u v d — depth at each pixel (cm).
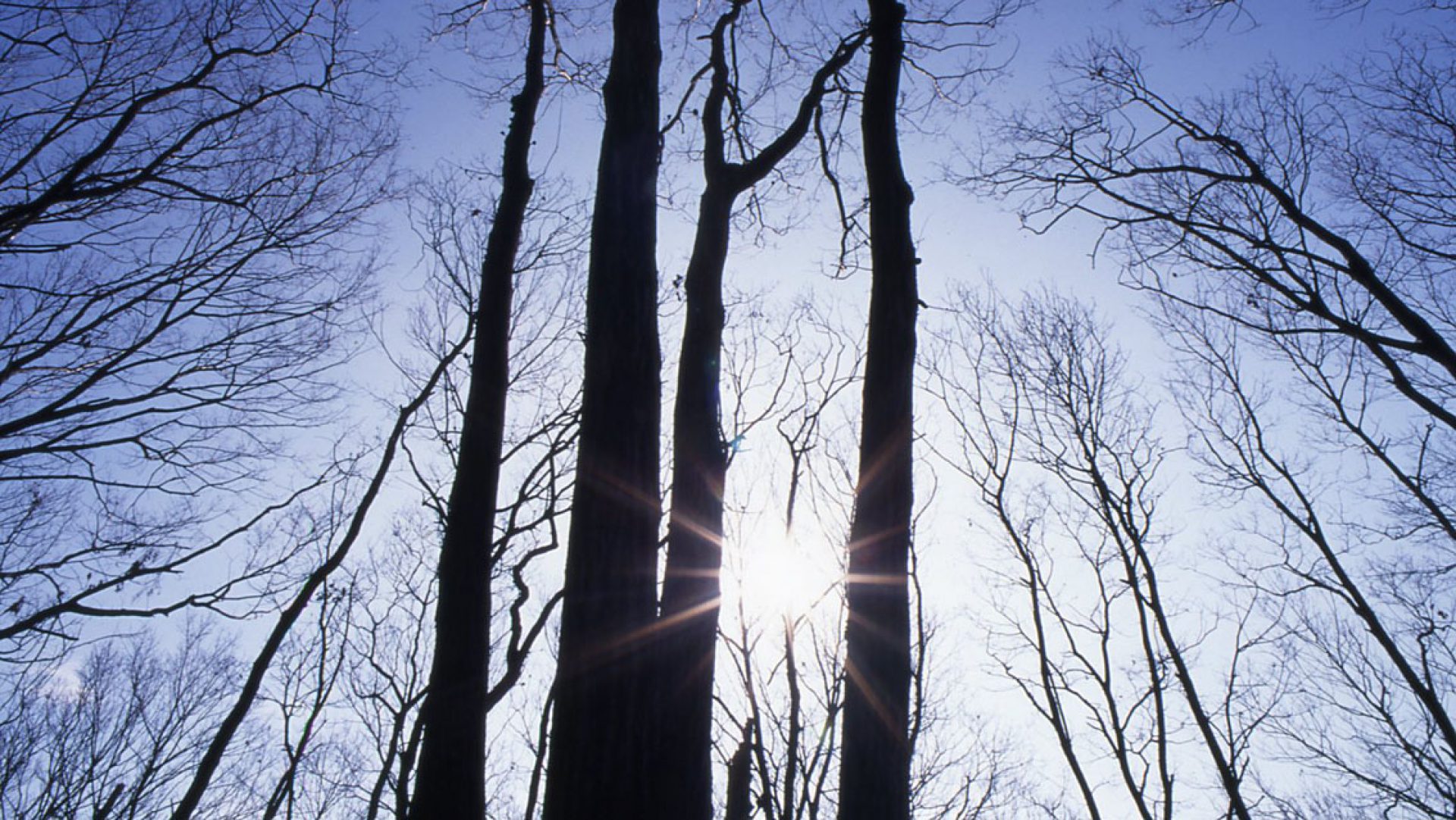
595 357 472
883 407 541
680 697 411
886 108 645
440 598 534
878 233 600
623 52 585
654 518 439
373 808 969
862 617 491
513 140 724
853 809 442
